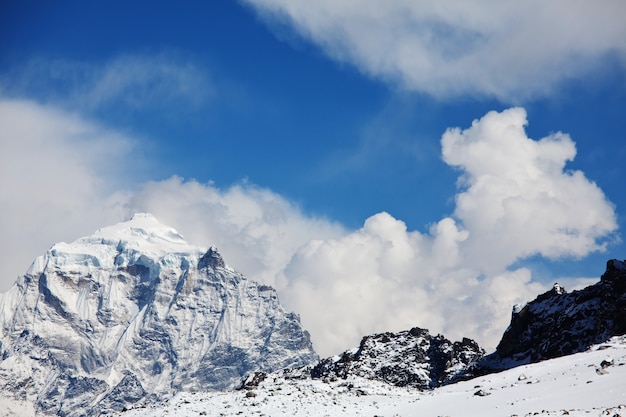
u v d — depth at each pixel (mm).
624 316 124688
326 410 91750
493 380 93062
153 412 101688
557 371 87750
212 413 96062
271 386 122250
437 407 83750
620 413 61688
